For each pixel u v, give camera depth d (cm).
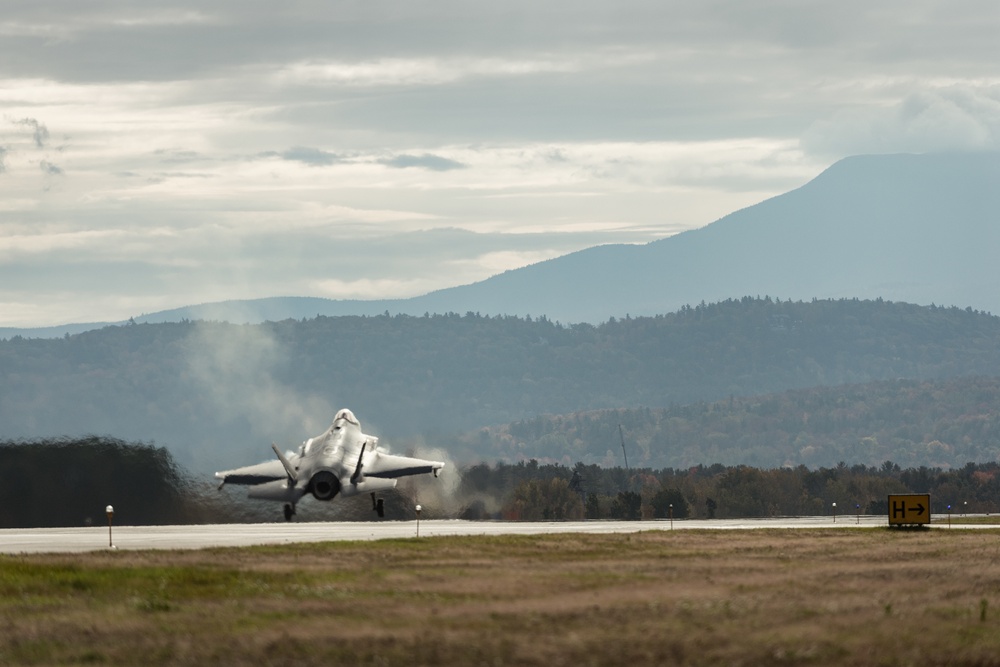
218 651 5566
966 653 5697
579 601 7019
